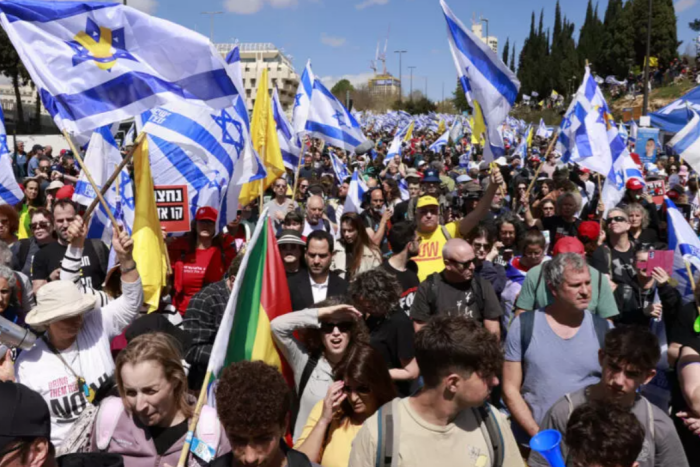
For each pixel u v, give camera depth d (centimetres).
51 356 349
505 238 668
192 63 460
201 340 442
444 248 483
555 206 785
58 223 577
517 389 383
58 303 339
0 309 401
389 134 4356
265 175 612
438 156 2298
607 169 805
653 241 770
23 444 203
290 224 682
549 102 7294
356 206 1016
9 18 446
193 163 613
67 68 451
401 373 427
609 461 240
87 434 298
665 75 5703
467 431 254
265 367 247
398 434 251
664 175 1502
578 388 373
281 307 376
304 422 360
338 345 358
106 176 678
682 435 387
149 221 487
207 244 598
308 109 973
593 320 384
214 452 286
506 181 1402
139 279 401
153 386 280
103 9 455
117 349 426
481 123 692
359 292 429
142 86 457
